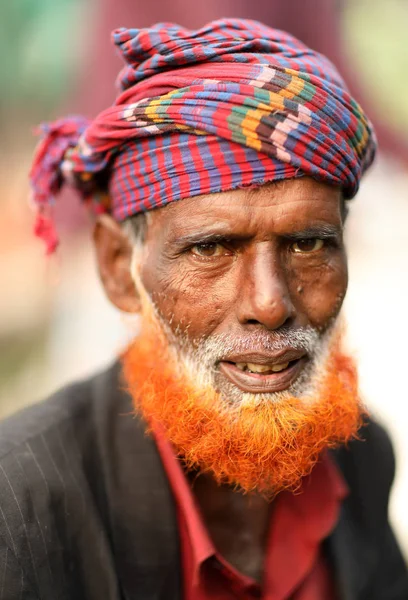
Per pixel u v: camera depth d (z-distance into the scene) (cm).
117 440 202
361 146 191
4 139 1007
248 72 176
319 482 219
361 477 247
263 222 175
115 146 191
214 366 187
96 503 190
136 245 202
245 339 181
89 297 811
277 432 183
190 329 187
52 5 857
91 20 605
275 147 172
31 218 1003
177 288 186
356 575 229
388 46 887
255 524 214
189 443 193
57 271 269
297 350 185
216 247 182
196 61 181
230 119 172
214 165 175
